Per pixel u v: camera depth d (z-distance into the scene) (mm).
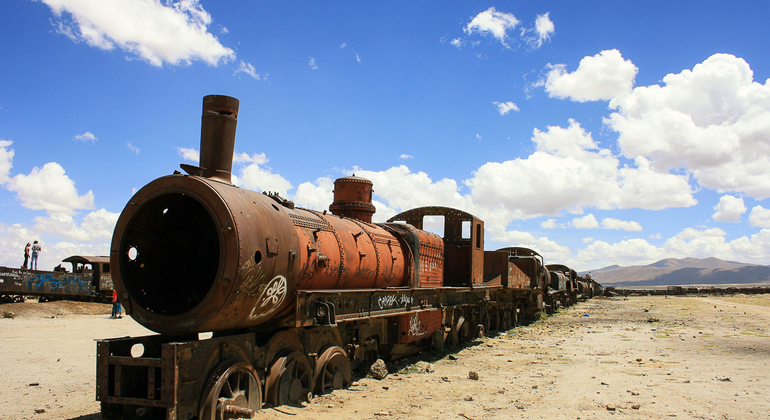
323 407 7355
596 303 48062
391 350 11242
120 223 6250
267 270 6332
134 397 5539
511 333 19734
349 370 9078
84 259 29000
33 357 11680
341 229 9227
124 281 6191
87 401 7809
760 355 13594
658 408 7746
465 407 7766
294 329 7668
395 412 7312
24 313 23156
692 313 31328
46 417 6891
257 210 6445
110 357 5691
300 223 7855
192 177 6051
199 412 5648
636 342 16734
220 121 7098
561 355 13766
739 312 31688
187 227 7250
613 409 7625
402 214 16125
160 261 7008
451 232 16141
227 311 5875
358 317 8789
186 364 5512
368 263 9680
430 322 12523
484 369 11445
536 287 25203
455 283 15828
